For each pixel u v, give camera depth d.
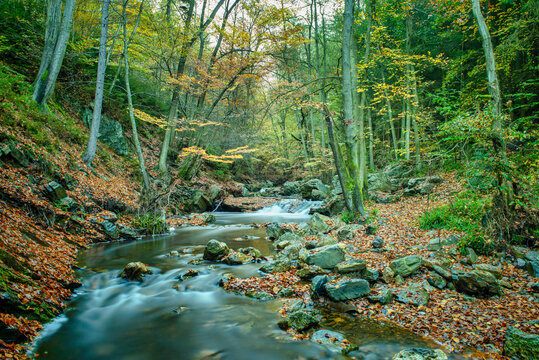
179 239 11.33
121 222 11.56
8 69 12.30
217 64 17.17
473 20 16.55
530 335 3.55
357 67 14.43
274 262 7.36
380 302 5.14
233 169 34.22
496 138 6.22
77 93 16.66
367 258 7.29
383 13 16.78
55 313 4.73
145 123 23.73
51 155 10.41
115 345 4.08
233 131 24.34
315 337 4.18
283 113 32.09
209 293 6.06
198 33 17.53
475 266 5.96
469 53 16.09
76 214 9.79
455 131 6.49
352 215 11.77
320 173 27.45
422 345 3.92
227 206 22.00
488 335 4.00
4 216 6.88
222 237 11.74
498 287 5.07
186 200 19.06
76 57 16.34
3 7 13.95
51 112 13.01
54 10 12.34
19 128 9.78
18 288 4.36
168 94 25.56
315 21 22.03
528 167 7.41
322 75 25.44
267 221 16.62
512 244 6.46
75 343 4.06
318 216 12.70
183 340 4.24
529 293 5.03
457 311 4.68
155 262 8.10
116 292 6.04
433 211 9.77
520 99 13.87
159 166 18.22
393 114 25.31
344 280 5.58
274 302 5.55
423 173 17.27
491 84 7.76
